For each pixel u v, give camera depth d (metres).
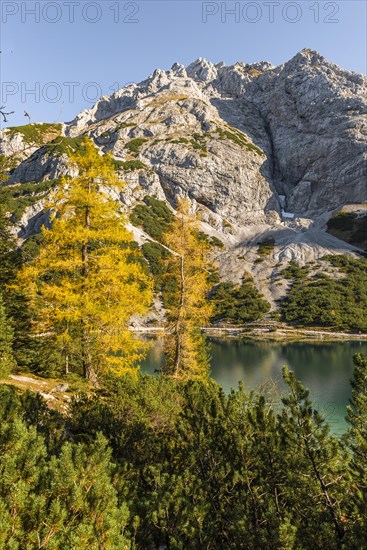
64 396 13.46
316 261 109.56
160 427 10.04
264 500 5.46
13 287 15.26
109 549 3.54
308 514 5.38
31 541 3.25
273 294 94.88
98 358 15.62
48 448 5.71
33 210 110.44
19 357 16.73
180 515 4.87
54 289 14.23
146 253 99.56
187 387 9.20
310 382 38.09
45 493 3.71
